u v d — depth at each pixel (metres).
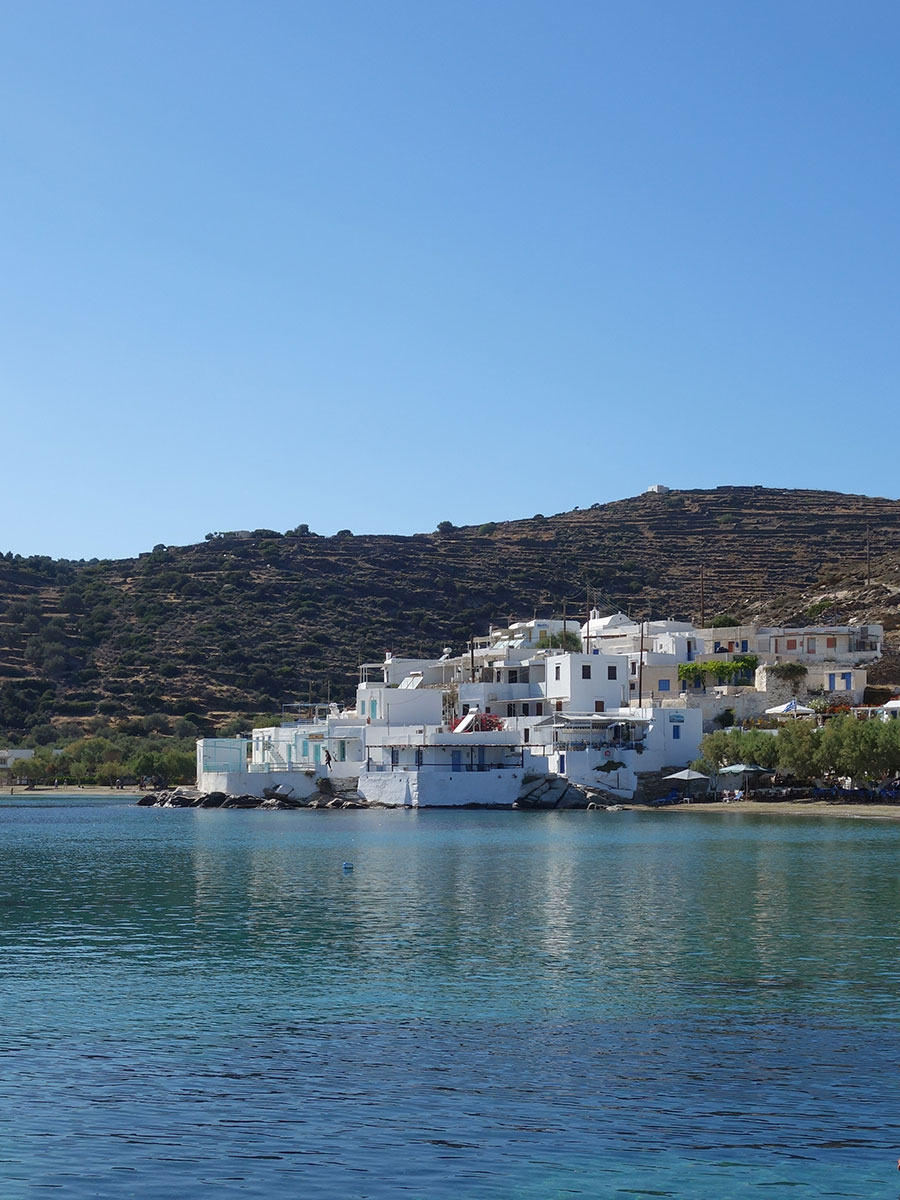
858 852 85.44
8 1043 34.75
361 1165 25.91
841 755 125.81
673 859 81.81
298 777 156.50
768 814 125.62
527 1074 31.83
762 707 153.88
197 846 97.12
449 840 99.19
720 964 45.38
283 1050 34.09
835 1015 37.53
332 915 58.19
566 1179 25.19
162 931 53.78
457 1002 39.59
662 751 145.25
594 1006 38.91
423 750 147.88
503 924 55.06
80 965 45.97
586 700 158.25
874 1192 24.56
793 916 56.56
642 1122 28.27
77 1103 29.59
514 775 143.00
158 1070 32.22
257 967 45.44
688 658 176.88
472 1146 26.91
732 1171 25.53
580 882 69.88
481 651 194.25
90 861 85.25
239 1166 25.83
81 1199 24.19
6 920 57.28
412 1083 31.12
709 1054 33.47
